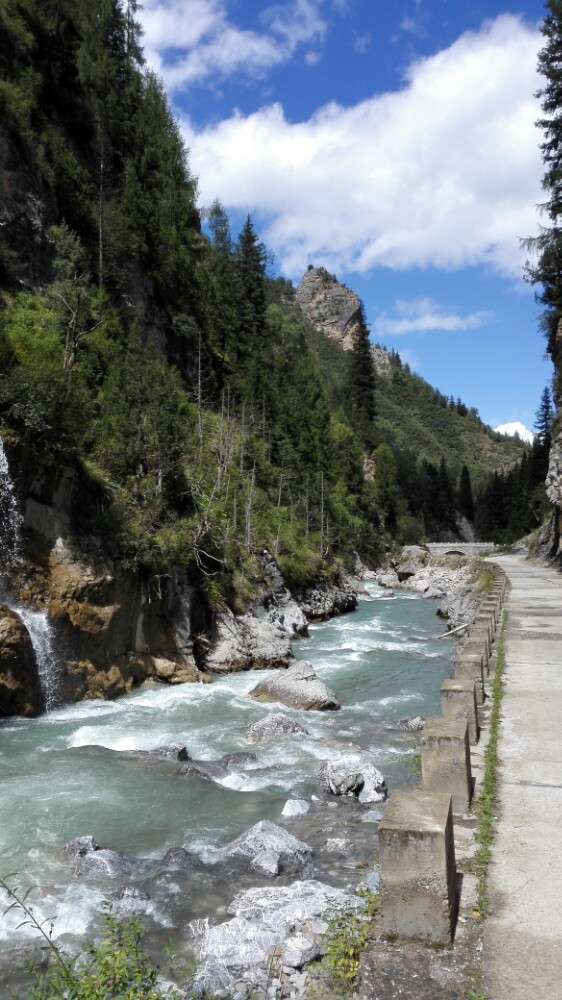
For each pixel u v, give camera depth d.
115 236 49.19
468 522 163.50
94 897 8.79
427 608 51.81
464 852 7.02
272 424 66.12
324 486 68.81
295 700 20.17
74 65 53.59
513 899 6.08
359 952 5.57
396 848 5.47
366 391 120.56
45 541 20.19
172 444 29.44
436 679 24.48
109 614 21.11
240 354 71.44
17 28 47.28
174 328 56.78
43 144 45.59
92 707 19.39
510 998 4.76
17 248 40.88
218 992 6.41
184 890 8.96
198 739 16.47
